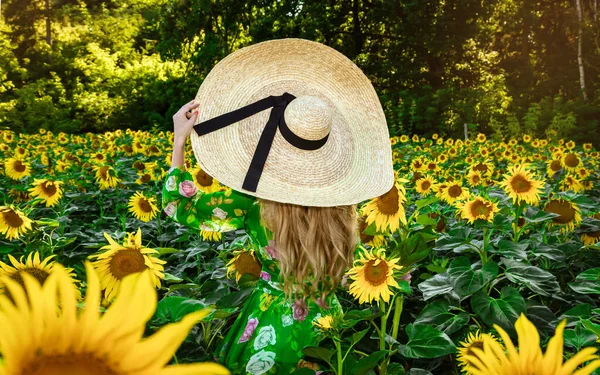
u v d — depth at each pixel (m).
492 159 9.13
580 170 6.06
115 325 0.45
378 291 1.92
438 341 2.04
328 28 23.41
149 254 1.97
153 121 23.08
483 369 0.55
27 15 38.94
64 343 0.44
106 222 4.88
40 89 27.64
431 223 2.48
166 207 2.32
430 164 7.11
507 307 2.39
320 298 2.18
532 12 25.77
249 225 2.28
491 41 25.14
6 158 9.30
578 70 25.12
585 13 25.38
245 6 22.45
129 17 37.56
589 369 0.54
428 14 22.78
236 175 2.12
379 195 2.18
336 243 2.12
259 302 2.23
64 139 12.65
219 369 0.45
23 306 0.44
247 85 2.30
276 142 2.11
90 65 31.77
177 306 1.96
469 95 20.28
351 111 2.36
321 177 2.12
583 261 3.48
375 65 23.89
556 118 17.27
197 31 22.86
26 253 2.79
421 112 19.64
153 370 0.45
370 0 24.20
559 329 0.55
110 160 7.69
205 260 4.18
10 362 0.42
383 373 2.10
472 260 3.47
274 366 2.14
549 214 3.17
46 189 4.16
